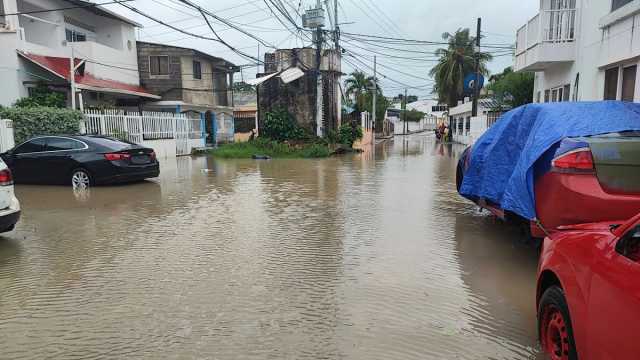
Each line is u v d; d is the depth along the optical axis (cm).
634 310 245
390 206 953
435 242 673
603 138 498
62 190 1181
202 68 3102
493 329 404
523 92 2391
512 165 639
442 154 2611
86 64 2359
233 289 495
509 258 597
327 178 1444
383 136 6053
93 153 1216
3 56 1927
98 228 771
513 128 649
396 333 397
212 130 3291
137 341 385
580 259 309
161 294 483
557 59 1346
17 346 380
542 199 518
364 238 698
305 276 534
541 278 366
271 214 880
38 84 1991
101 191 1167
